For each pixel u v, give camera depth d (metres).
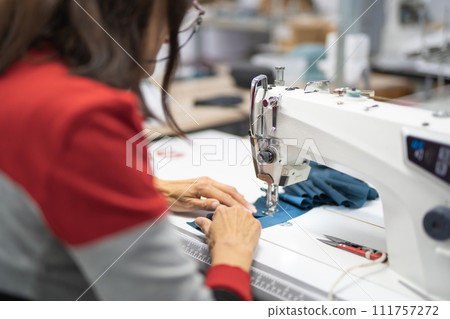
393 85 2.54
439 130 0.81
